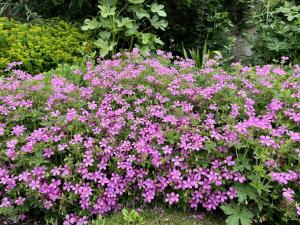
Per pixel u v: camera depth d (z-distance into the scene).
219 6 6.86
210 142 3.16
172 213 3.17
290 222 2.97
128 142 3.26
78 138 3.18
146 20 6.86
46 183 3.08
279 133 3.21
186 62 4.40
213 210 3.21
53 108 3.66
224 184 3.12
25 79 4.14
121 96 3.76
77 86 3.94
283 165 3.12
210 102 3.64
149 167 3.26
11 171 3.16
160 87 3.90
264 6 6.54
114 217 3.07
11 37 5.70
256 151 3.04
